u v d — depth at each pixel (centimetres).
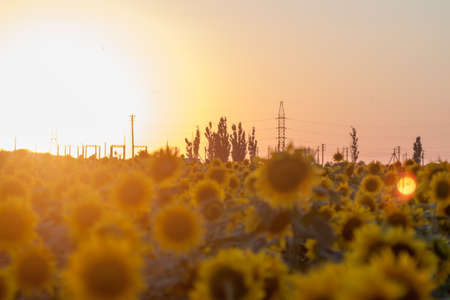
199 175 754
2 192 445
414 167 819
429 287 182
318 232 338
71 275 212
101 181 523
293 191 305
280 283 249
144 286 217
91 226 306
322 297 194
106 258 209
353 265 241
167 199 364
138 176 344
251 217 343
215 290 214
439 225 468
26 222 307
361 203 579
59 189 550
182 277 257
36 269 280
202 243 321
